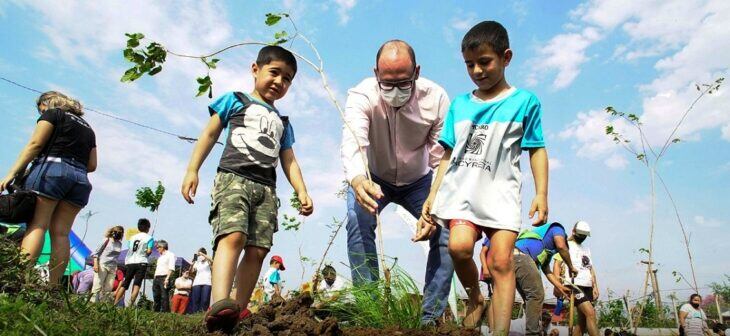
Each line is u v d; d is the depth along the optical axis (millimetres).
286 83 3959
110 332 2379
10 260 3154
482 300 3406
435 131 4301
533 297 6164
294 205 6562
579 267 7324
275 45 3783
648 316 9719
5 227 4121
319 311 3457
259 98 3902
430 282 4020
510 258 3025
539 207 3082
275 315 2805
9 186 4191
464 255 3078
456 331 2865
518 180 3234
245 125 3660
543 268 6793
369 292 3416
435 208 3318
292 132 4168
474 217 3119
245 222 3297
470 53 3273
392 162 4387
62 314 2568
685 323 9562
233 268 3170
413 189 4590
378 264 4168
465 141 3318
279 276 8953
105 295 3086
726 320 13188
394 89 3926
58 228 4414
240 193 3385
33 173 4199
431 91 4180
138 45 3494
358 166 3838
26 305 2340
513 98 3299
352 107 4137
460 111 3451
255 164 3564
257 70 3967
